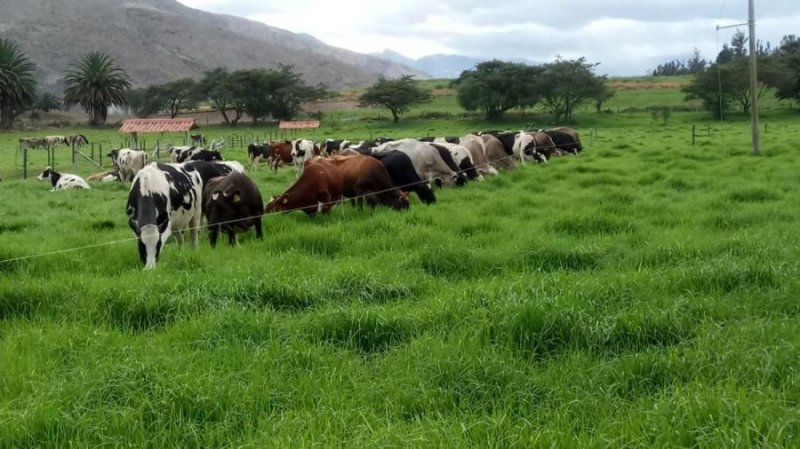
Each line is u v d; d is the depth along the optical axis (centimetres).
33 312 844
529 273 985
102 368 625
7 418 539
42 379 625
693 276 870
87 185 2670
